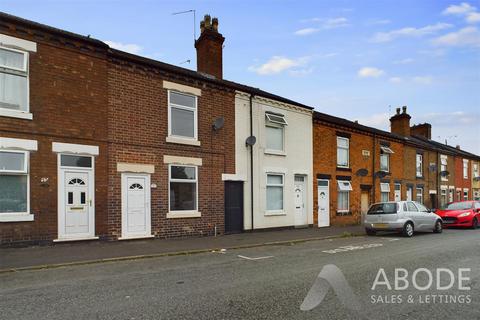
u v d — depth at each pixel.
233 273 7.82
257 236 14.20
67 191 10.91
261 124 16.30
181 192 13.53
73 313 5.22
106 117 11.76
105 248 10.57
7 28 10.11
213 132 14.51
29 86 10.40
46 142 10.58
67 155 10.97
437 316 5.16
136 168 12.26
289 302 5.74
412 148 26.86
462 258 9.53
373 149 22.70
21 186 10.21
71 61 11.17
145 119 12.62
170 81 13.36
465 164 35.03
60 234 10.71
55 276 7.50
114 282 7.00
